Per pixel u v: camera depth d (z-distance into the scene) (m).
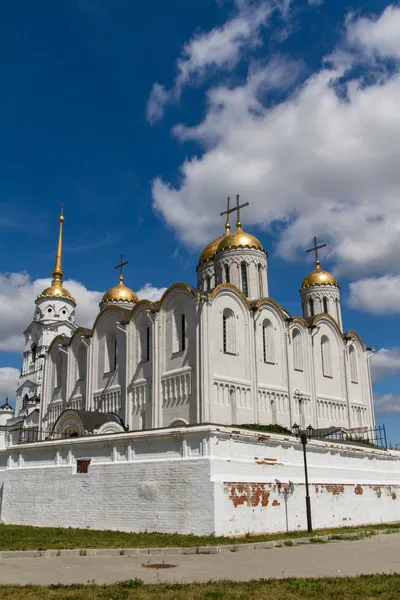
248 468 29.91
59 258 79.56
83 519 32.22
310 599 13.11
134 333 50.88
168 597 12.86
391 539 28.81
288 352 52.03
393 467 44.72
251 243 57.50
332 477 36.97
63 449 35.16
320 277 67.88
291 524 31.27
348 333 61.19
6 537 25.06
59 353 62.28
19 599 12.30
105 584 14.46
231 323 47.12
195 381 43.31
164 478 29.33
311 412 53.25
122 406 50.06
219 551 22.41
